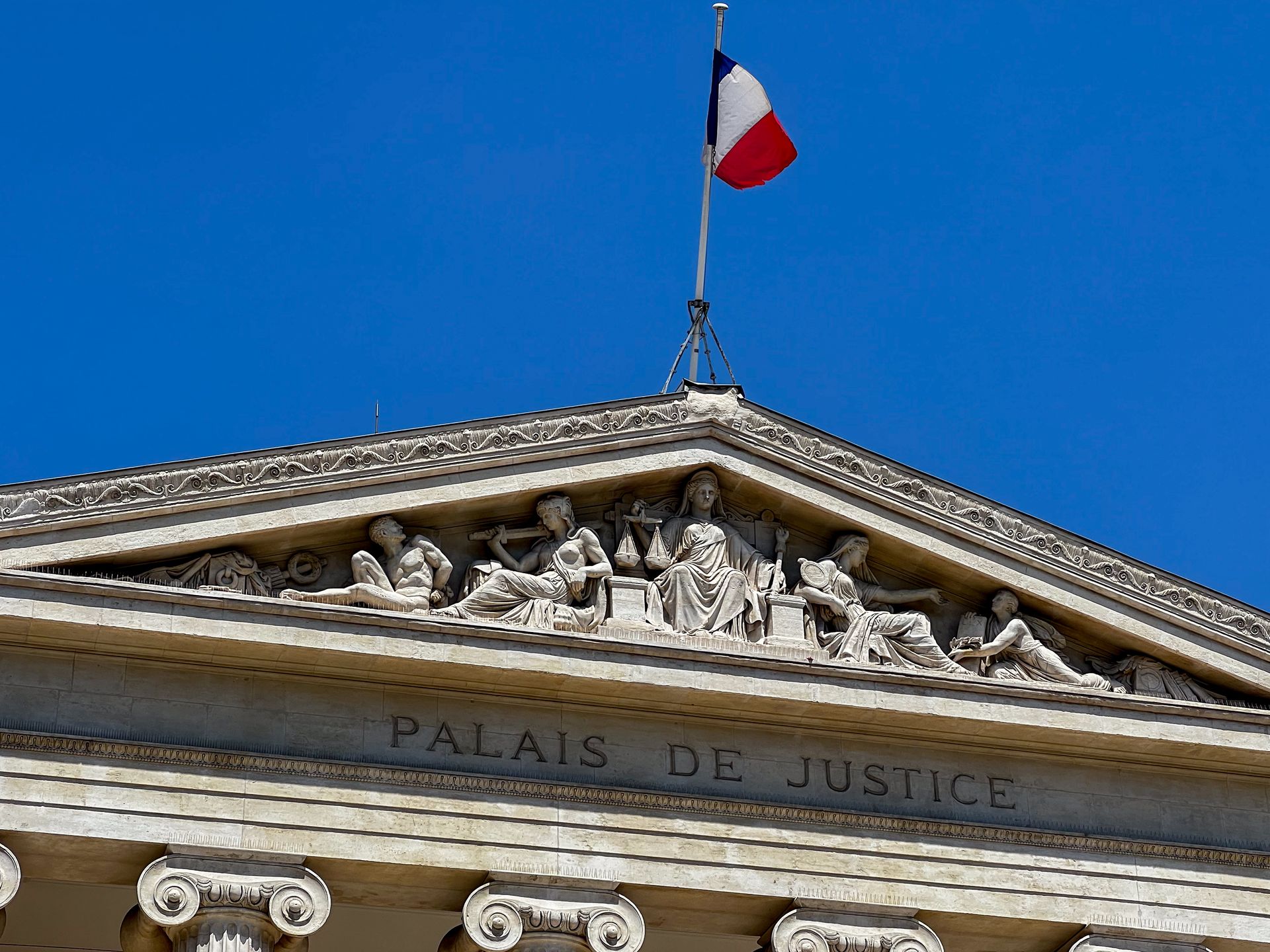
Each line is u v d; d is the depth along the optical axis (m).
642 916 42.12
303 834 40.12
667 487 43.97
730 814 42.16
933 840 42.94
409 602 41.47
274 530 41.31
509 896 40.69
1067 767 44.34
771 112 48.84
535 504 43.03
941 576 44.62
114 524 40.66
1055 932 43.12
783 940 41.50
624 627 42.34
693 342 47.00
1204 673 45.06
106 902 44.72
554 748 42.00
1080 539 44.91
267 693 41.09
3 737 39.47
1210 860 44.03
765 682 42.34
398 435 42.25
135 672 40.66
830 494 44.09
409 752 41.25
